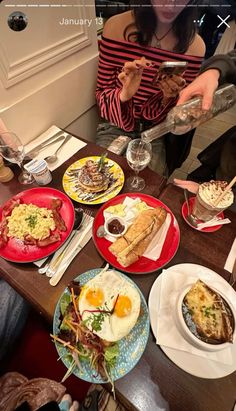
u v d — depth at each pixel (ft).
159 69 3.74
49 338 3.10
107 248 2.44
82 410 2.60
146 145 3.09
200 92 3.28
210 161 4.66
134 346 1.86
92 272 2.19
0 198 2.92
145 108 4.30
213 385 1.73
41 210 2.68
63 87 3.76
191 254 2.38
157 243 2.44
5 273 2.30
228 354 1.81
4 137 2.93
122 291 1.98
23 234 2.52
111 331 1.81
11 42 2.76
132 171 3.13
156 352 1.87
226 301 1.84
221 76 3.48
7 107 3.09
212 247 2.43
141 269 2.29
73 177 3.03
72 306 2.00
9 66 2.87
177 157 4.95
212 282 2.14
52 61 3.37
